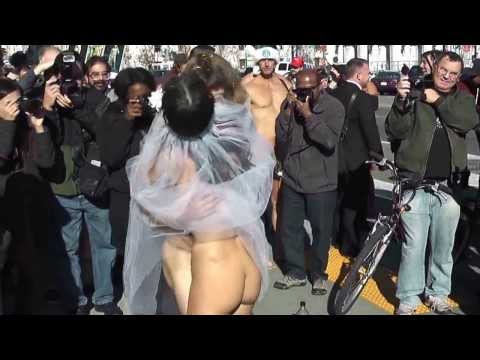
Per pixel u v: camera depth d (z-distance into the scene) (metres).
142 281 2.26
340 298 4.52
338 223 6.47
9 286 4.29
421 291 4.59
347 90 5.89
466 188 5.66
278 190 5.75
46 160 4.13
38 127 4.09
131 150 4.16
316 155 5.03
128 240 2.25
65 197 4.43
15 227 4.08
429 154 4.39
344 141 5.96
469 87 5.60
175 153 2.07
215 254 2.03
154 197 2.08
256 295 2.20
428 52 5.05
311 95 4.83
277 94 5.92
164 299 2.31
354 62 5.90
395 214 4.51
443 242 4.61
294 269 5.33
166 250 2.21
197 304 2.04
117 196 4.27
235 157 2.12
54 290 4.68
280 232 5.46
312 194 5.05
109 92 5.01
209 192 2.04
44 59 4.72
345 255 6.25
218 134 2.10
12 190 3.99
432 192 4.46
